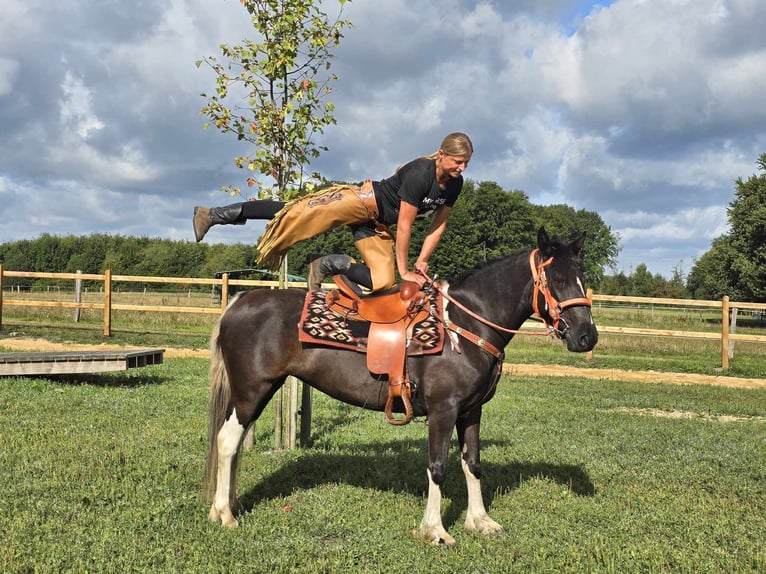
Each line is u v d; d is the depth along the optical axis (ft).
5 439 20.53
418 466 20.24
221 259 195.42
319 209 15.12
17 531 13.19
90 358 32.78
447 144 13.89
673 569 13.00
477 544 14.06
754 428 28.86
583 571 12.76
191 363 43.78
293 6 21.47
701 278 216.33
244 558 12.92
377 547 13.67
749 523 15.78
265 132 21.67
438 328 14.35
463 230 169.17
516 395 36.60
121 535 13.46
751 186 131.03
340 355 14.70
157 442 21.17
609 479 19.48
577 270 14.05
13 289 152.56
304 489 17.80
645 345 62.85
